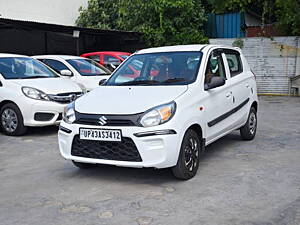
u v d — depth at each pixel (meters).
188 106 4.87
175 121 4.59
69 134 4.88
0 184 4.99
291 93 15.64
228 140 7.29
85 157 4.82
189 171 4.95
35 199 4.44
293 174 5.14
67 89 7.98
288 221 3.71
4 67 8.33
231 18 17.56
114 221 3.79
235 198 4.31
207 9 19.30
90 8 18.52
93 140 4.68
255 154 6.23
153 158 4.48
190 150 4.96
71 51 16.98
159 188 4.69
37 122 7.53
